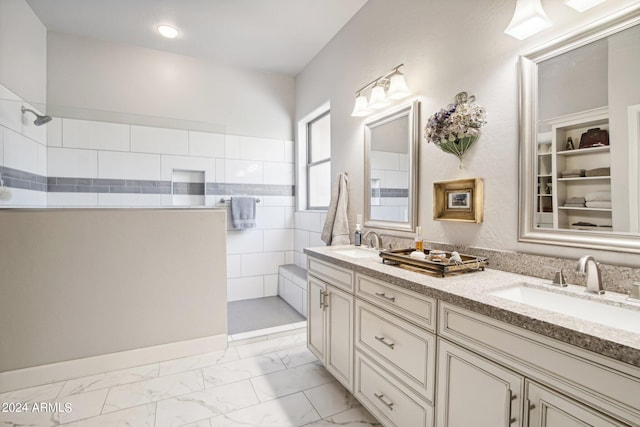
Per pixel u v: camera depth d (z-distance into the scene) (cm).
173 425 151
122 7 238
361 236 233
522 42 130
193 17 252
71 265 193
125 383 187
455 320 105
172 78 313
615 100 104
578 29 112
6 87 210
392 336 135
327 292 189
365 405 153
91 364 197
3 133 198
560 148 118
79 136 252
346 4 235
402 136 197
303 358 220
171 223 219
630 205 101
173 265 219
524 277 126
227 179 333
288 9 241
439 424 111
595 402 71
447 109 155
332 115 281
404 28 195
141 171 278
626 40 101
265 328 263
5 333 180
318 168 345
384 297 139
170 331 218
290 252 369
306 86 339
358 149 243
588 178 111
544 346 80
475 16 150
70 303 193
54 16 250
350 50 254
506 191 137
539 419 82
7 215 180
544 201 124
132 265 208
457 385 105
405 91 184
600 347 69
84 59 280
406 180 194
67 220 192
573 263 114
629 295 96
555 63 120
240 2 232
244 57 322
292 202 370
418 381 121
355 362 161
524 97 128
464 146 152
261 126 354
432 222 176
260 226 354
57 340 190
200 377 194
